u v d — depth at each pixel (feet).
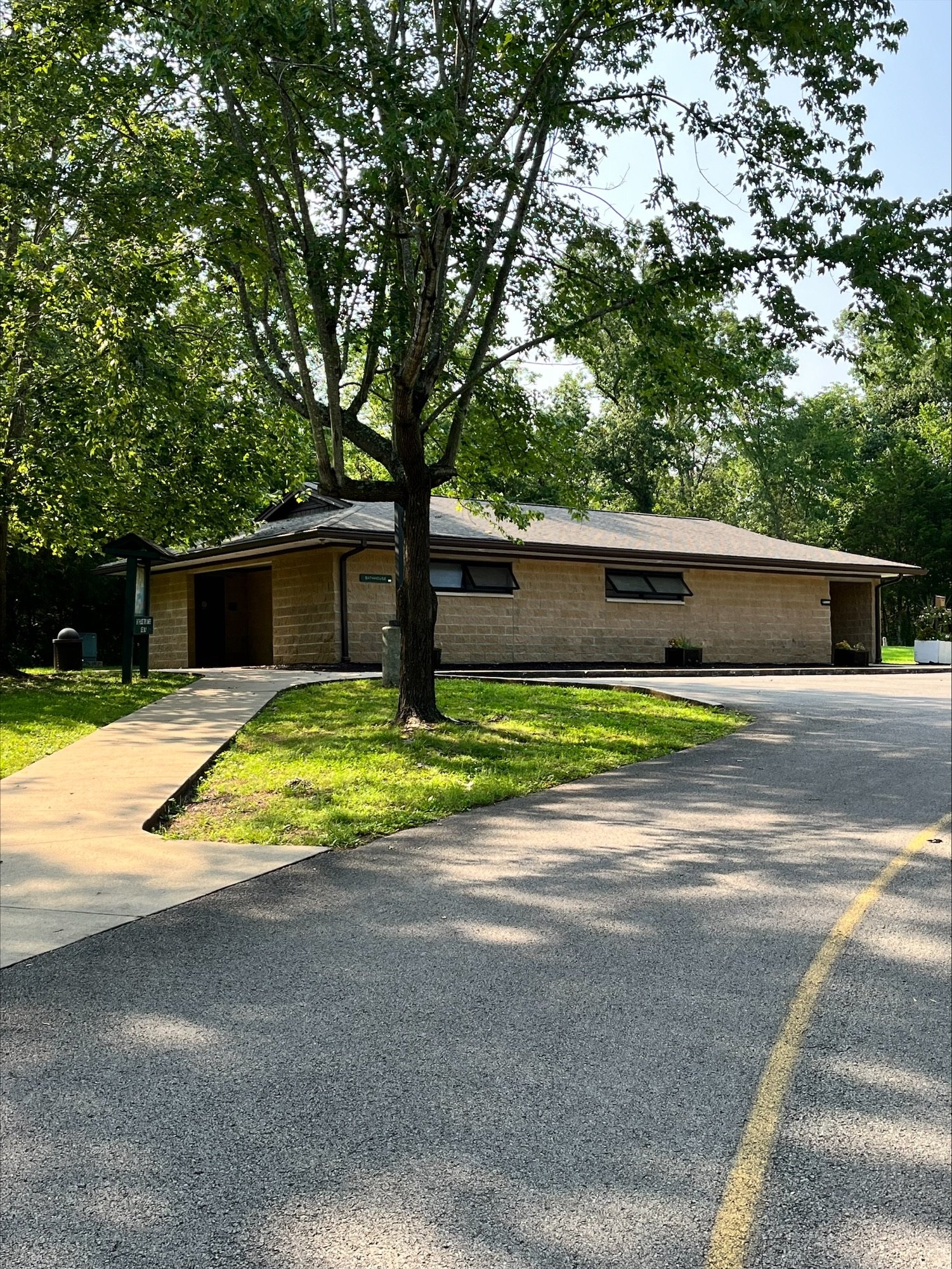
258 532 77.77
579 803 27.30
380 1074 11.57
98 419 49.62
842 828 24.11
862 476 176.14
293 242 41.24
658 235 39.75
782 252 37.37
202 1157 9.80
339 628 70.64
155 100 44.29
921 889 19.01
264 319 43.24
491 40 38.42
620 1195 9.28
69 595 104.17
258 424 58.65
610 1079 11.53
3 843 22.97
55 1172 9.55
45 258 49.29
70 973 14.79
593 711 44.29
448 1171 9.60
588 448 161.17
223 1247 8.44
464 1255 8.36
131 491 57.98
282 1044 12.34
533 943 16.01
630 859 21.21
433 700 39.70
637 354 41.45
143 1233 8.62
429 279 34.63
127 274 43.91
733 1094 11.22
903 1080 11.64
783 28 32.83
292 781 29.58
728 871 20.30
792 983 14.39
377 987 14.16
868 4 33.91
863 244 35.76
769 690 58.90
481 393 44.27
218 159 37.11
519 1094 11.14
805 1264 8.39
